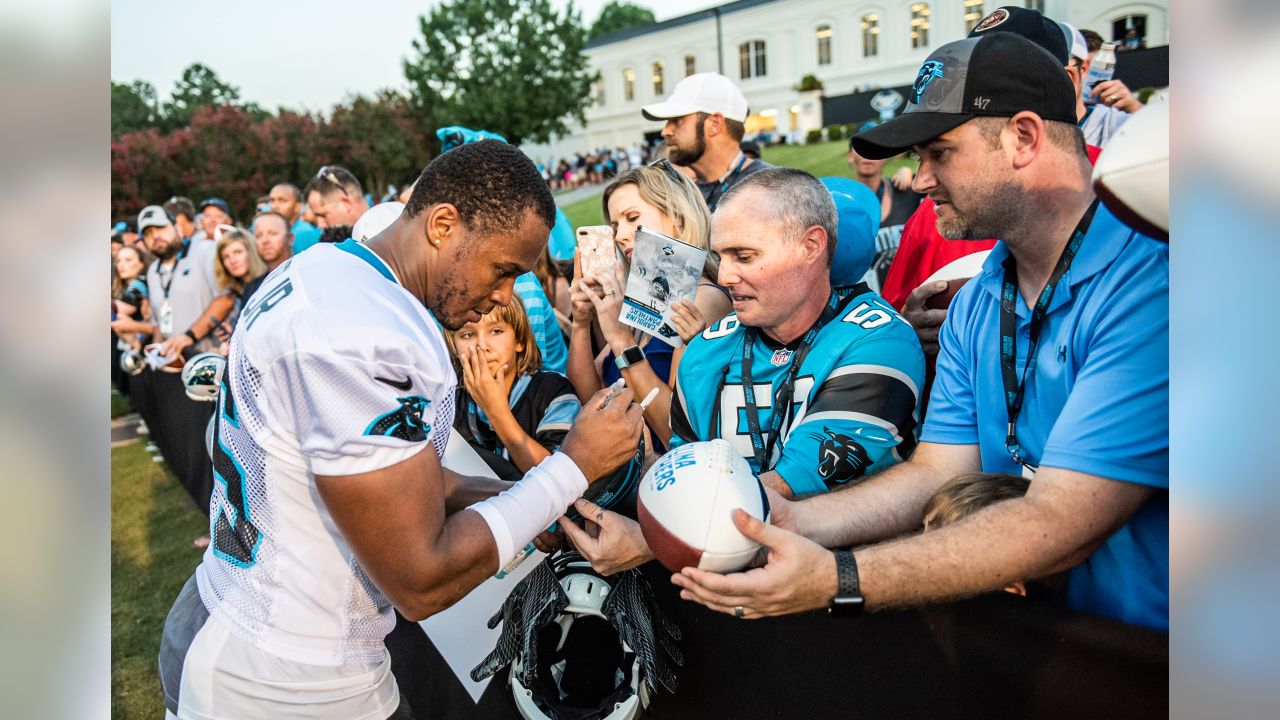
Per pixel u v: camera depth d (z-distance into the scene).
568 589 1.71
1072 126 1.38
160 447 5.77
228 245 4.86
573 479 1.45
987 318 1.57
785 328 1.79
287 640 1.38
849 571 1.27
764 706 1.64
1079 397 1.28
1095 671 1.25
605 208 2.66
